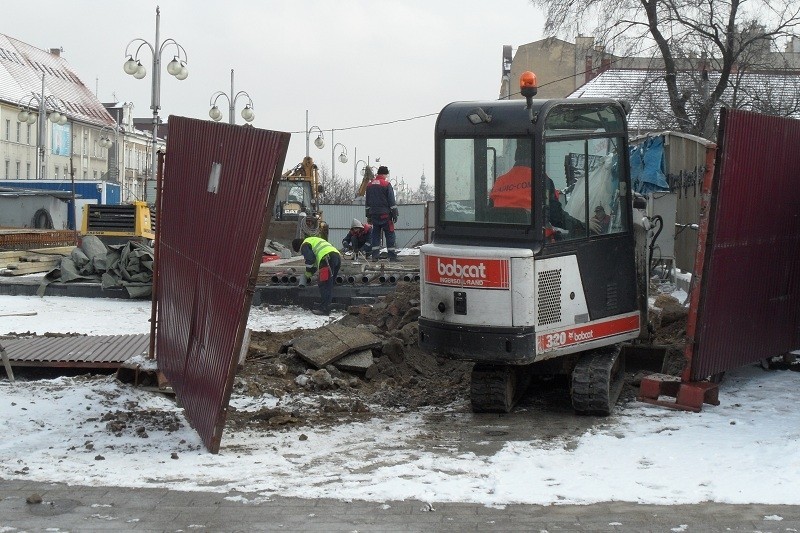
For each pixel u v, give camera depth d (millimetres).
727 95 35062
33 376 12016
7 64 79062
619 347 10672
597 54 34094
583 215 10062
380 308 14539
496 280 9484
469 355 9617
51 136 80000
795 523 6523
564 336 9797
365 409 10500
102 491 7238
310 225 27766
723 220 10305
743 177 10492
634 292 10703
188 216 9930
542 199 9555
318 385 11422
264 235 7590
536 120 9570
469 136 9844
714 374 10812
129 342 13094
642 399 10547
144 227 28516
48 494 7156
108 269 21625
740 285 10859
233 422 9844
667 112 33719
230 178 8477
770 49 32969
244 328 7801
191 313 9539
